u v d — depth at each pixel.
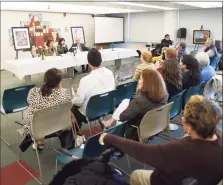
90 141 1.62
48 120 2.22
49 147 2.88
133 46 11.37
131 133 2.25
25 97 3.04
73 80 3.66
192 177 1.13
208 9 8.98
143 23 10.84
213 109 1.17
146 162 1.23
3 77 7.12
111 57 6.92
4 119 3.75
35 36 8.88
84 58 6.22
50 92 2.30
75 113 2.80
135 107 2.17
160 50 8.33
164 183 1.26
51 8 8.01
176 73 2.78
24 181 2.28
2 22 8.05
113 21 10.91
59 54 6.59
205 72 3.45
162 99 2.20
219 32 8.91
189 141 1.17
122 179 1.35
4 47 8.20
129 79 5.12
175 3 6.75
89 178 1.30
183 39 9.74
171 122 3.58
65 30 9.88
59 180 1.39
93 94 2.72
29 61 5.40
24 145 2.43
